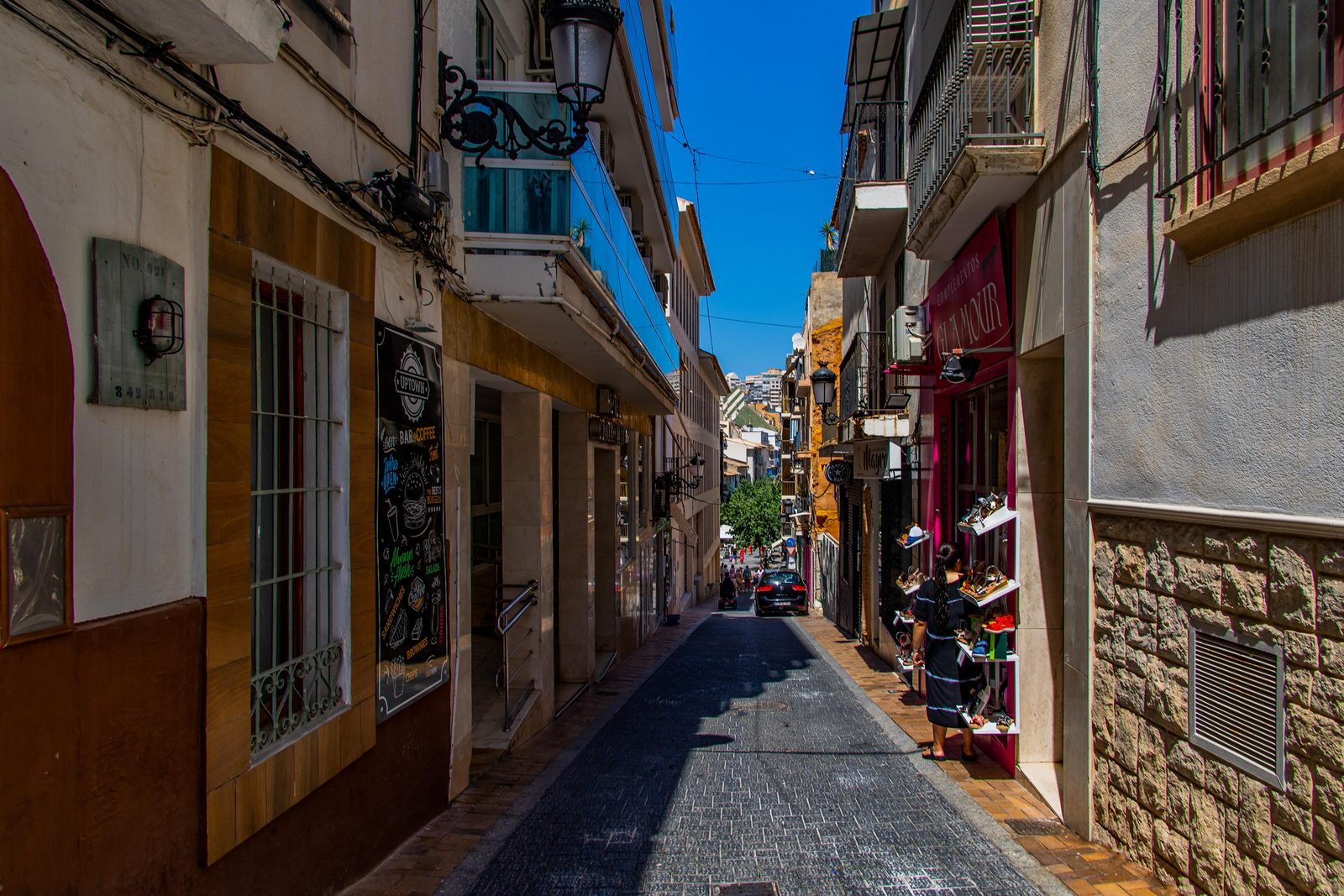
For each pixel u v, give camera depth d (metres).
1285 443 3.17
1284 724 3.19
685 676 10.99
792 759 6.55
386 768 4.60
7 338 2.21
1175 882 3.90
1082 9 4.99
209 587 3.04
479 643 10.03
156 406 2.80
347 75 4.35
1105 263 4.66
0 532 2.17
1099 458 4.71
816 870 4.27
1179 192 3.89
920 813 5.22
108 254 2.59
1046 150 5.55
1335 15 2.91
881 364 12.64
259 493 3.54
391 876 4.30
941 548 6.71
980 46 5.95
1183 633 3.86
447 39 5.76
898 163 10.41
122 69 2.67
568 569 10.28
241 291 3.30
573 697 9.34
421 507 5.12
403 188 4.69
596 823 5.06
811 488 28.89
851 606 17.06
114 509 2.62
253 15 2.80
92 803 2.47
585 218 6.64
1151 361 4.16
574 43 5.16
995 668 6.36
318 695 3.94
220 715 3.07
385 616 4.58
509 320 6.75
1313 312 3.00
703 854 4.52
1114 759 4.49
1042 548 6.00
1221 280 3.58
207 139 3.09
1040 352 5.80
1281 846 3.18
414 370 5.06
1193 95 3.79
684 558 27.55
